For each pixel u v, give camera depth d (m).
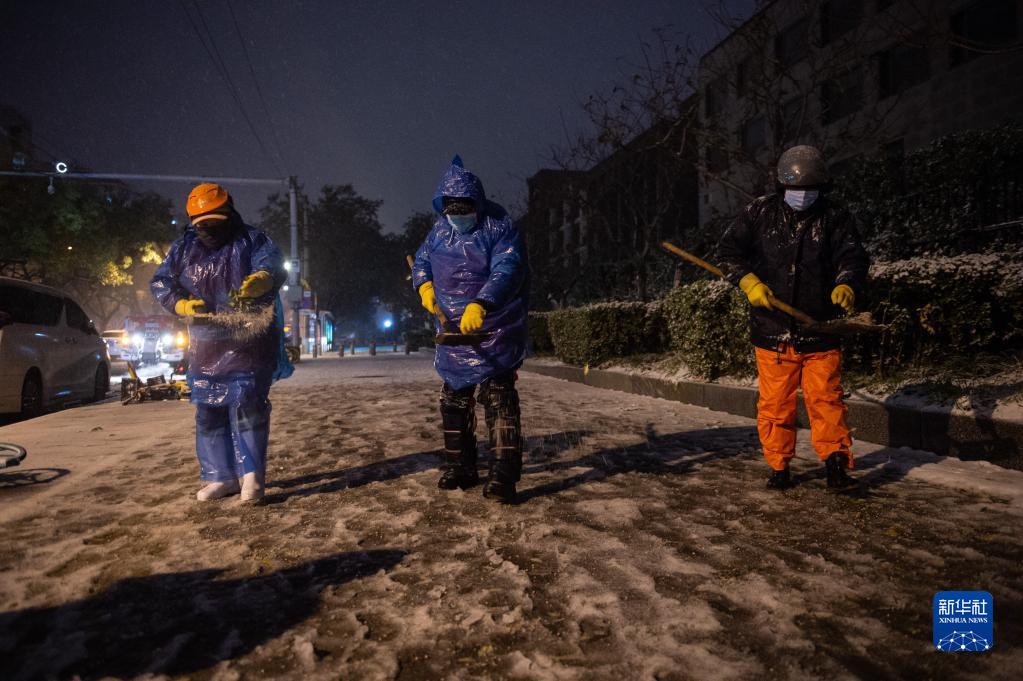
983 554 2.62
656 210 15.98
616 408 7.80
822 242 3.62
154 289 3.68
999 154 8.09
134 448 5.52
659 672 1.80
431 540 2.96
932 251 8.49
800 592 2.31
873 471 4.07
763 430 3.75
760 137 16.28
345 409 8.28
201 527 3.20
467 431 3.93
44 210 31.83
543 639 2.00
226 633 2.08
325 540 2.98
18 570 2.62
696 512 3.32
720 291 7.86
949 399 4.65
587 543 2.87
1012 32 18.77
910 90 21.02
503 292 3.52
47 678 1.82
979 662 1.84
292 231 30.12
